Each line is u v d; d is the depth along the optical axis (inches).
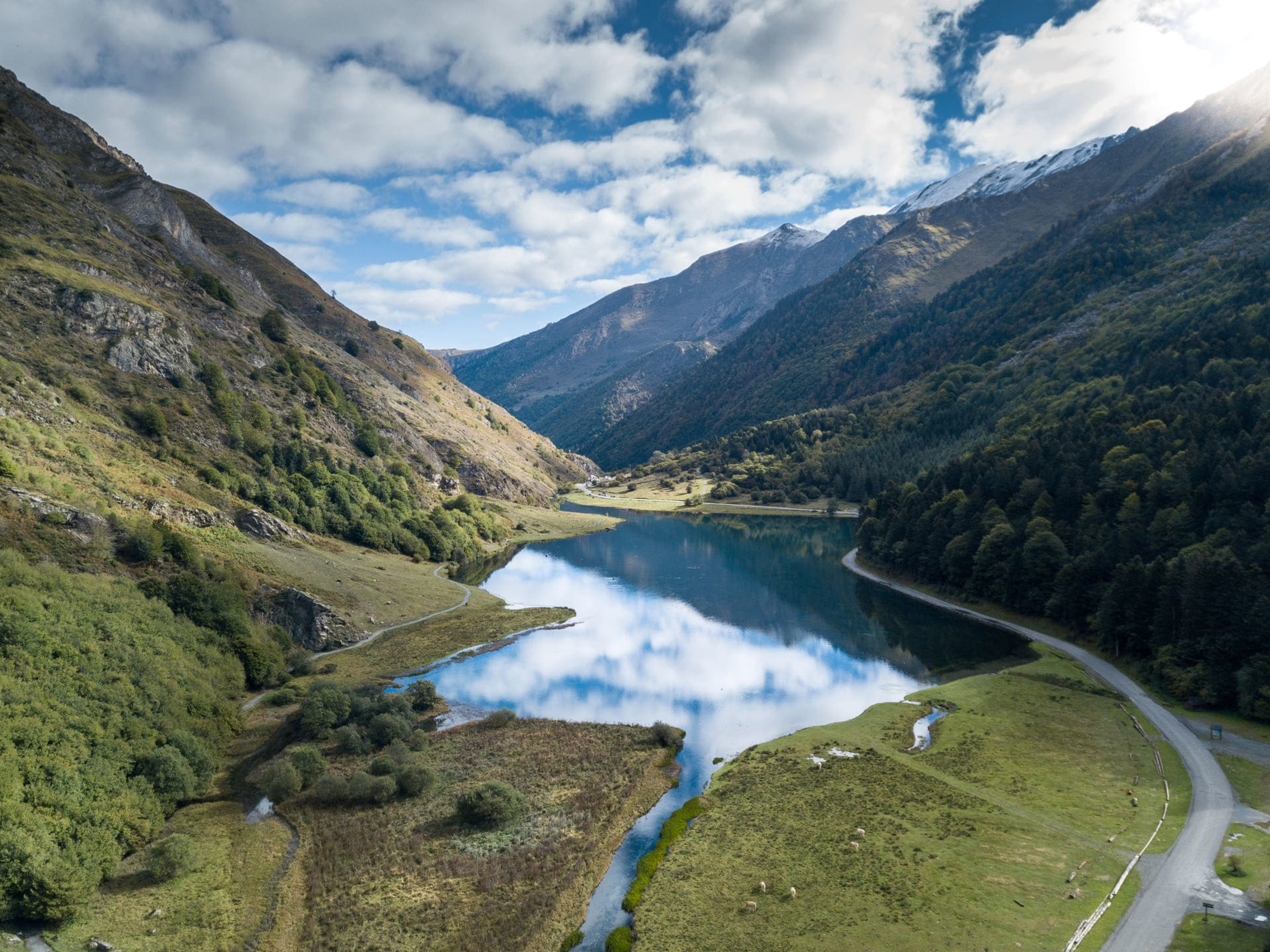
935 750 2758.4
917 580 5762.8
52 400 4347.9
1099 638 3841.0
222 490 4884.4
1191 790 2313.0
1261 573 3125.0
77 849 1854.1
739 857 2079.2
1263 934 1582.2
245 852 2110.0
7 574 2679.6
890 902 1814.7
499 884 1979.6
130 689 2522.1
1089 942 1610.5
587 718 3250.5
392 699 3142.2
